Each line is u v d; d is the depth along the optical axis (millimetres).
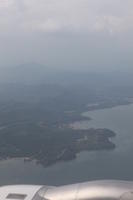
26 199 10852
